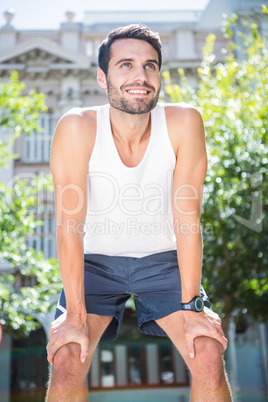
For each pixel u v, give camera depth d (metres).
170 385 16.64
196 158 1.81
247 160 8.81
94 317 1.82
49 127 15.36
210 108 9.44
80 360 1.58
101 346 17.08
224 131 9.17
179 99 10.30
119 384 16.81
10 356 15.13
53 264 9.17
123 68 1.63
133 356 17.11
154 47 1.66
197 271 1.74
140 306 1.99
